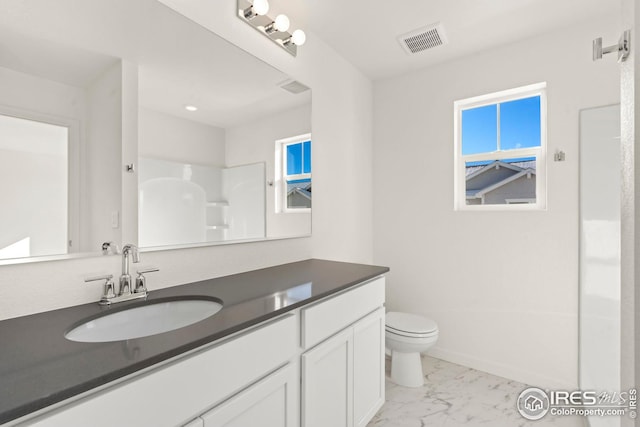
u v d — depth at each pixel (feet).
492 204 7.81
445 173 8.16
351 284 4.74
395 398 6.43
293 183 6.52
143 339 2.56
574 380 6.52
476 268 7.73
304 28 6.72
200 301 3.98
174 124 4.45
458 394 6.59
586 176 6.30
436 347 8.30
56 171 3.34
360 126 8.80
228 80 5.19
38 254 3.20
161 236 4.31
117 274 3.82
